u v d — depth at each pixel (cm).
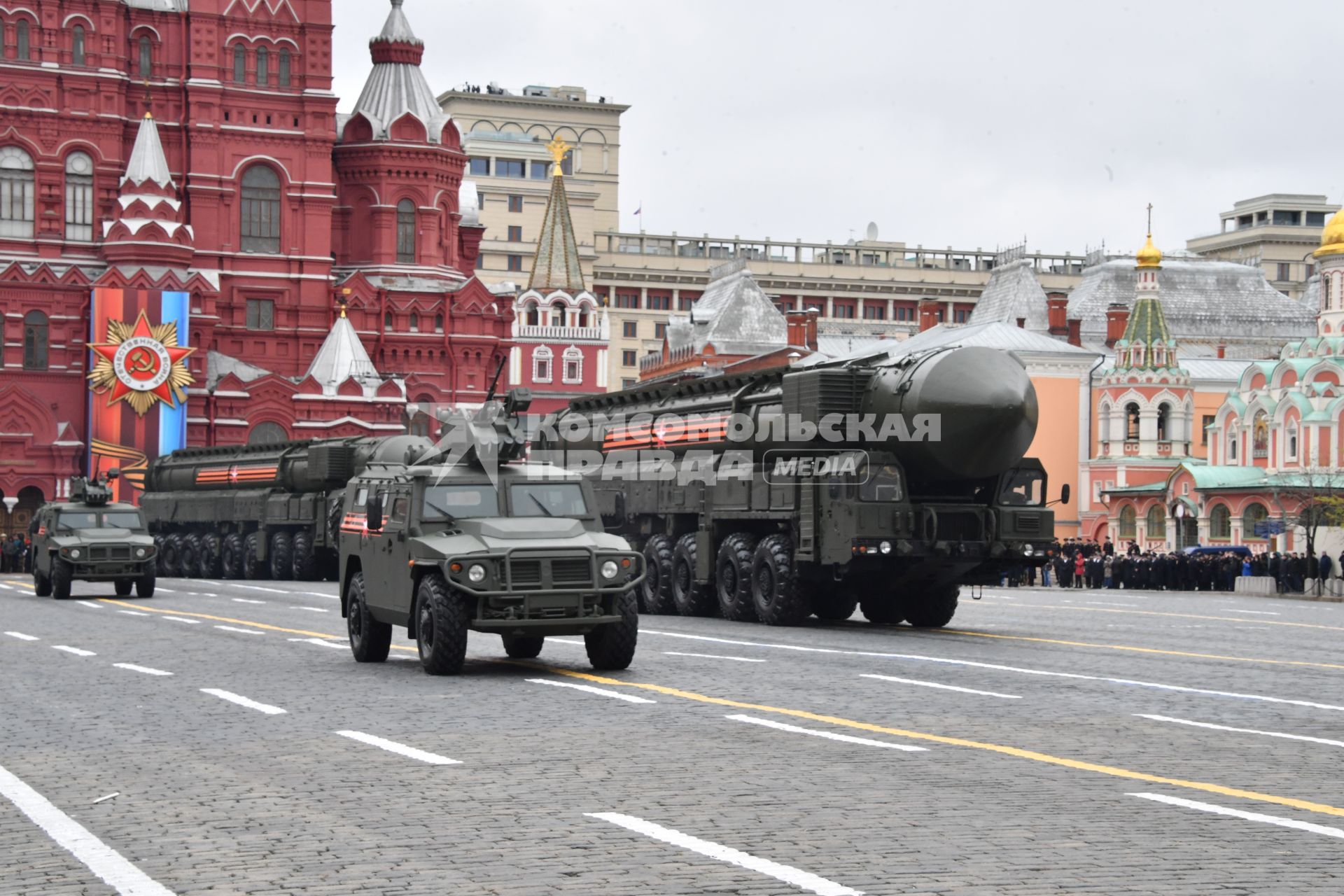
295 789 3256
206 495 16475
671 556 9150
